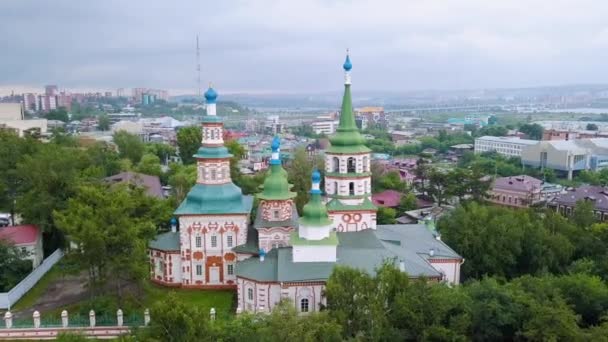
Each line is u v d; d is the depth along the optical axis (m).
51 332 82.31
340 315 67.38
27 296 97.38
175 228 107.25
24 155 123.75
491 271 105.31
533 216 123.00
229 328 66.50
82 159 134.25
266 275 85.94
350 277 71.06
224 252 100.88
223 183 102.69
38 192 111.94
